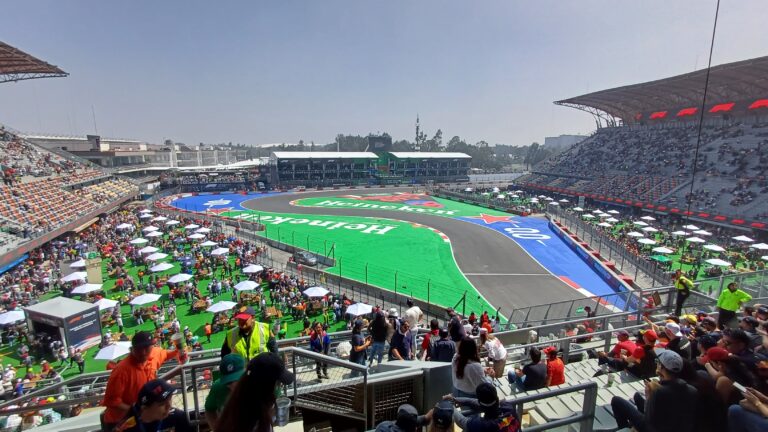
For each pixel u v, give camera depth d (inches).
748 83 2357.3
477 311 1182.9
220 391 160.9
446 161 4879.4
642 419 200.5
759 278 572.4
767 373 199.8
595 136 3986.2
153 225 2162.9
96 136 3585.1
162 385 154.6
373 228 2299.5
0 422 349.4
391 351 409.7
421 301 1196.5
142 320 1087.0
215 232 2011.6
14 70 2239.2
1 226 1519.4
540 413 286.8
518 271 1561.3
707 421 198.8
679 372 185.8
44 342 908.6
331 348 503.2
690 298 592.4
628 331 465.7
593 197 2896.2
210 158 6683.1
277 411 213.9
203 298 1221.7
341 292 1328.7
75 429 245.4
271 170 4234.7
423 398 255.0
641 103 3316.9
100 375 374.3
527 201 3102.9
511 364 462.9
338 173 4429.1
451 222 2479.1
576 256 1774.1
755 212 1886.1
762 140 2379.4
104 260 1601.9
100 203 2333.9
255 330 233.6
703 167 2488.9
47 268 1451.8
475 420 167.6
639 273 1453.0
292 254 1809.8
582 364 417.1
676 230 1993.1
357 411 246.4
